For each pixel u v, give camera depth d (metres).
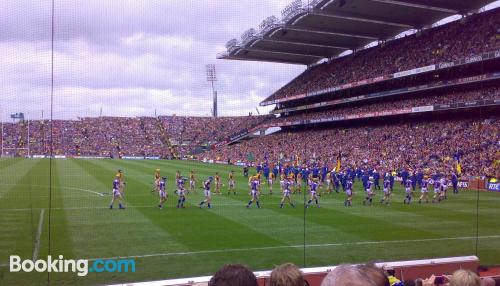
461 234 19.19
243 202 28.48
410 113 54.09
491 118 46.09
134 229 19.19
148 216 22.45
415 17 54.56
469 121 47.47
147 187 35.53
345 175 34.03
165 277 12.96
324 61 70.25
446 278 10.20
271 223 21.12
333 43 63.00
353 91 63.56
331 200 30.30
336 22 54.19
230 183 33.44
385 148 51.28
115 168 54.62
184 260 14.70
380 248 16.70
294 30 54.22
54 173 44.34
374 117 60.25
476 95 45.34
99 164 61.44
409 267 11.87
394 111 53.81
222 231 19.08
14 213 22.42
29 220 20.67
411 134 51.84
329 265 14.38
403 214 24.30
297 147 57.16
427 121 53.59
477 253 16.08
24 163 51.50
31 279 12.59
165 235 18.12
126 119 82.62
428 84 50.72
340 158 45.25
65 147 74.25
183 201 25.73
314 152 53.19
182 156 79.31
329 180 35.16
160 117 82.75
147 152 80.31
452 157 42.72
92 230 18.83
